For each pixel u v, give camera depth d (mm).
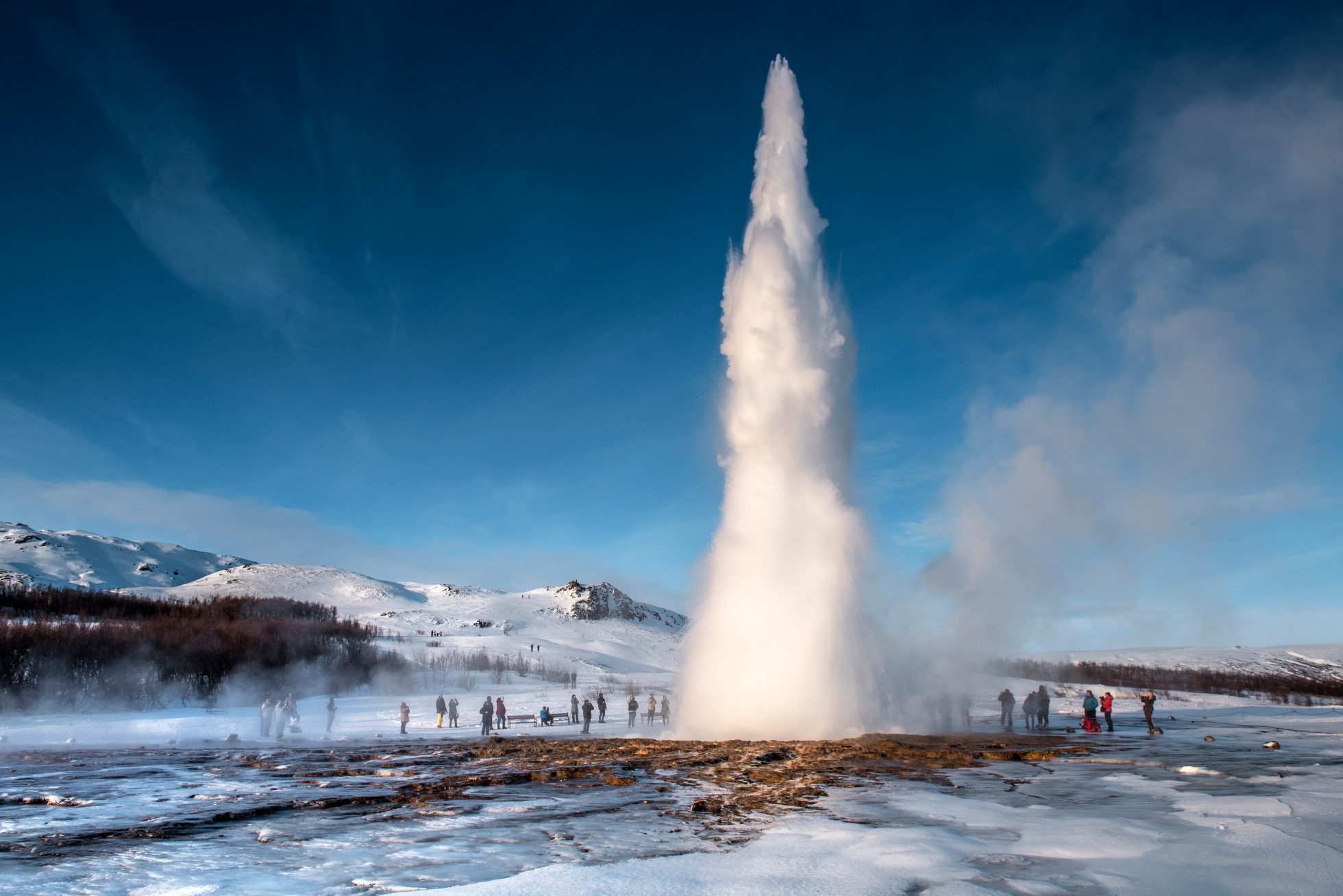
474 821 11773
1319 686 155625
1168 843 9352
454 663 150125
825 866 8344
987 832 10250
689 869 8266
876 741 22812
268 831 11133
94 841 10484
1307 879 7574
